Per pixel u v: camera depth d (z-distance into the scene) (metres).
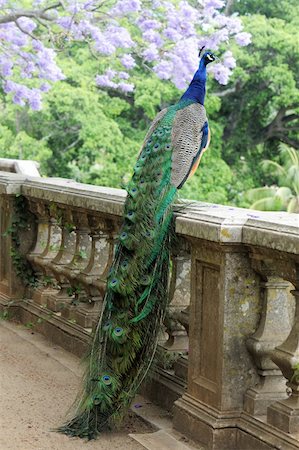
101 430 5.18
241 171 25.41
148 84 22.69
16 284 8.12
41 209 7.77
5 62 19.19
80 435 5.08
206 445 4.87
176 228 5.14
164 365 5.71
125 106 23.39
